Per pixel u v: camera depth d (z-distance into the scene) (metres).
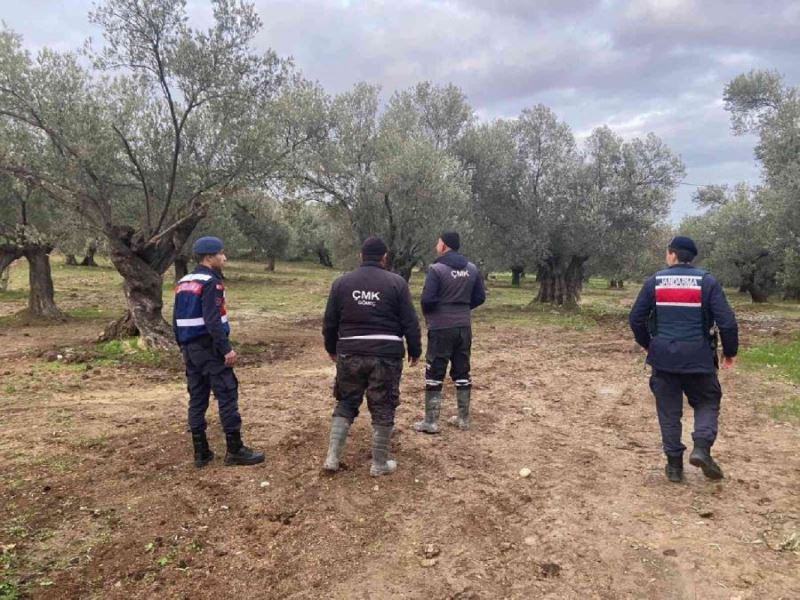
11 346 11.46
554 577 3.24
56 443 5.45
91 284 28.88
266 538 3.66
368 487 4.40
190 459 4.98
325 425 5.94
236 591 3.12
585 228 20.16
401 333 4.72
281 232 41.19
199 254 4.78
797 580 3.17
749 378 8.54
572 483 4.52
